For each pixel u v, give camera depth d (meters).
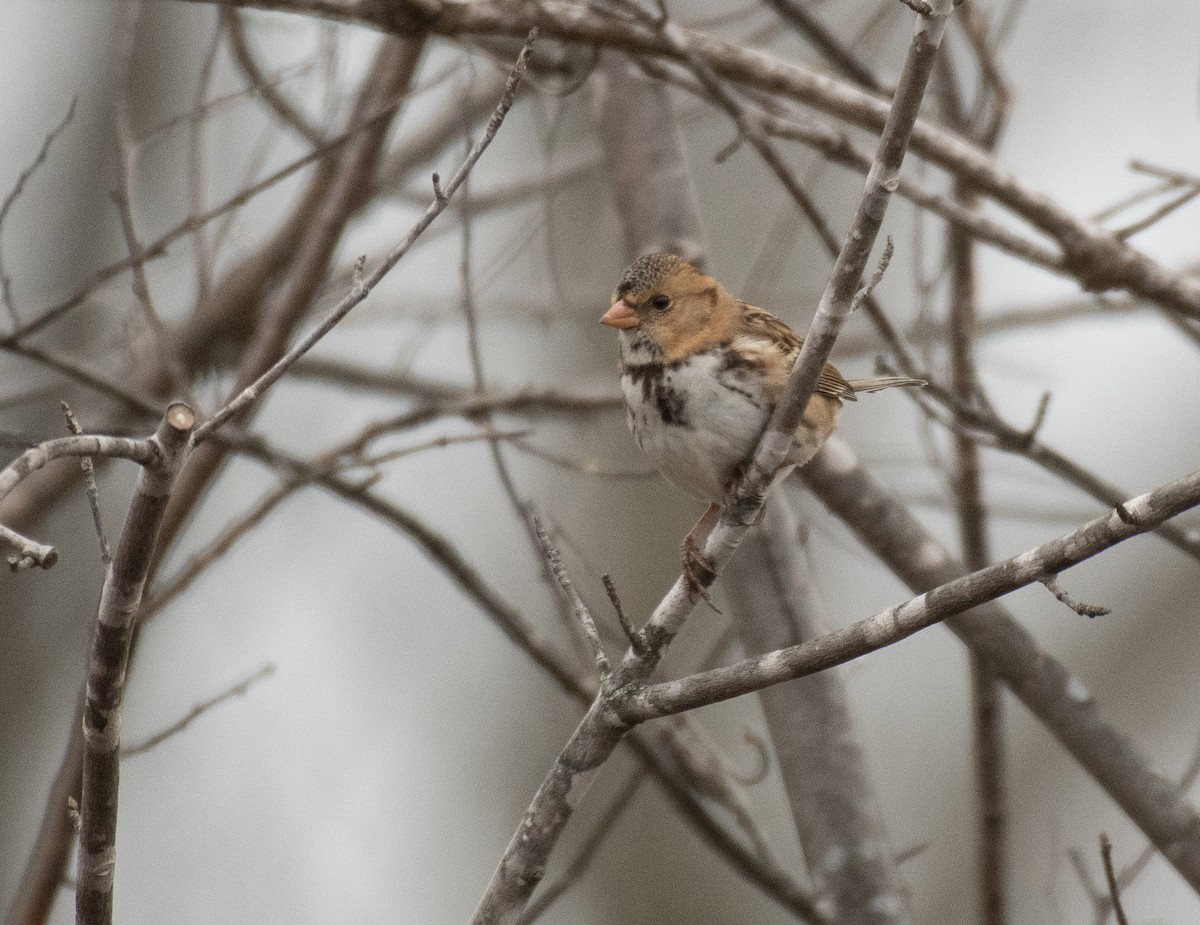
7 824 16.09
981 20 11.12
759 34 13.77
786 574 10.84
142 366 14.59
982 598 6.29
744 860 10.77
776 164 10.00
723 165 19.34
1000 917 11.55
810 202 10.07
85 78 18.12
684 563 7.36
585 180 18.70
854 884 10.20
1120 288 10.31
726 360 8.60
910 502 12.85
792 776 10.55
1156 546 19.62
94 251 17.64
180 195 17.72
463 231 10.30
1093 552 6.07
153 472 5.82
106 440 5.63
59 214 17.75
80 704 10.02
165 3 18.17
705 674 6.91
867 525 10.71
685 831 17.66
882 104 10.46
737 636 11.17
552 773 7.23
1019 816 18.23
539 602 19.08
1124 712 18.78
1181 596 19.25
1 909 15.73
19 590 16.75
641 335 8.77
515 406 12.34
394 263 6.17
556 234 18.62
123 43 10.55
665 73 10.80
